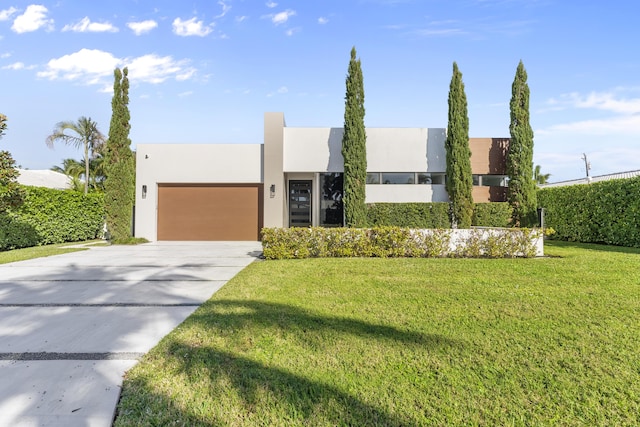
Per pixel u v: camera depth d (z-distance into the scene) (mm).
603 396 2363
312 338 3354
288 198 14945
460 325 3689
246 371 2715
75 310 4449
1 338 3471
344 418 2148
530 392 2412
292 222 14898
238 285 5672
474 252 9016
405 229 9164
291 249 9000
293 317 3973
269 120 13789
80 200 14547
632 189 10883
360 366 2797
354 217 12984
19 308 4535
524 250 8930
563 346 3143
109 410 2262
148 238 14297
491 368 2746
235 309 4297
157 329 3736
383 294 4996
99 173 25969
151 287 5801
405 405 2273
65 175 29000
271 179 13695
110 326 3832
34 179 25266
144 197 14359
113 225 13602
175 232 14562
